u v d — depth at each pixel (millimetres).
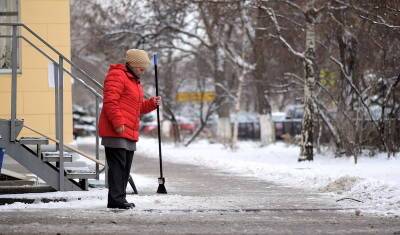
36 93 37812
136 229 19500
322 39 58188
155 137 105062
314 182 34125
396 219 21422
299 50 60438
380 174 35938
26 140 26766
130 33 73938
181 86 86000
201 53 79125
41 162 27078
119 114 23094
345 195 28297
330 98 56375
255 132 106250
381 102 52406
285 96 116812
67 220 21125
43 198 25625
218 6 60938
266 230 19391
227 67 89938
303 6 51656
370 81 51844
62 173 27250
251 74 81375
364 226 20078
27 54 37812
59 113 27391
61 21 38625
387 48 48219
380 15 45438
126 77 23547
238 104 72500
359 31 50750
